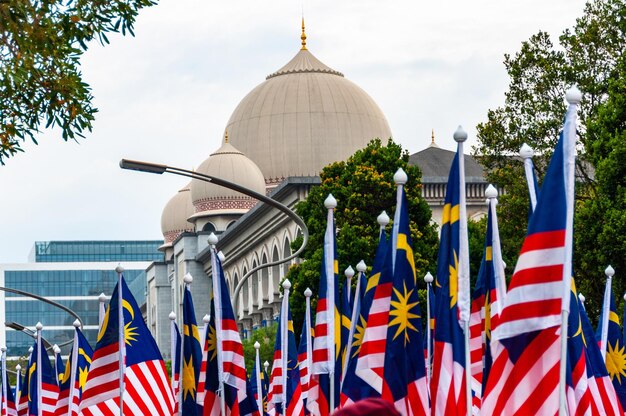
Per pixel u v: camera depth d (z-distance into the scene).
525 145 42.94
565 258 33.66
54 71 56.44
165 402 59.75
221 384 57.84
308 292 67.44
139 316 59.91
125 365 59.34
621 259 94.62
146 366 59.59
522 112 113.44
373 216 131.38
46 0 54.56
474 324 50.97
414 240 129.12
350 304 61.28
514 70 113.69
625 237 92.62
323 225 132.38
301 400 72.44
